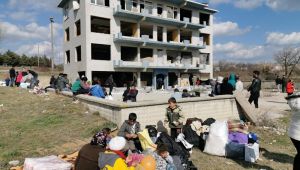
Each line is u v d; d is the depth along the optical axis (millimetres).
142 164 5059
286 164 7121
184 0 36656
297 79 56094
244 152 7414
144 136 6664
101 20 31000
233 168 6703
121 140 4797
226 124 8000
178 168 5730
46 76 39875
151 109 9891
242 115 13281
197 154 7754
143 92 28516
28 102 14883
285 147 8852
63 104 13445
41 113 11992
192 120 9359
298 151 5508
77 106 12703
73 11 31672
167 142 6531
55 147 7656
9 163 6359
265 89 38344
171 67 35812
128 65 31406
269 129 11172
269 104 19297
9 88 20906
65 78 18250
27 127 9812
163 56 36031
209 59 42750
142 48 34812
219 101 12477
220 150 7633
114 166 4461
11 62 70938
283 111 15930
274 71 66125
